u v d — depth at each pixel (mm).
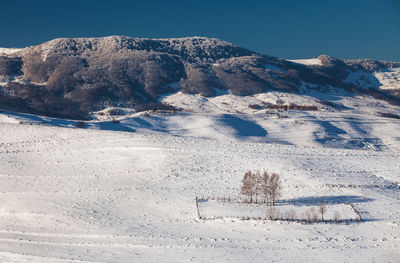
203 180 71375
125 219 56844
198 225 53562
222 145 91375
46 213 59312
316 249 44688
